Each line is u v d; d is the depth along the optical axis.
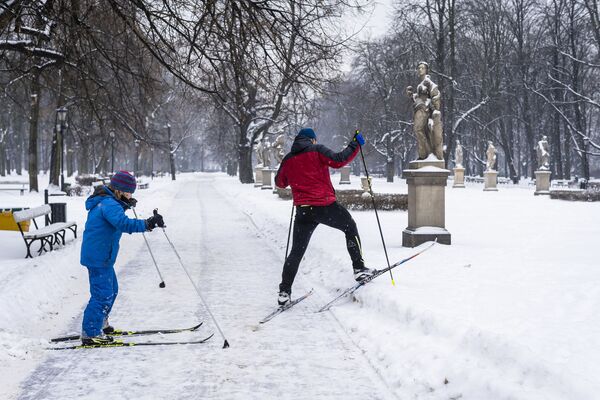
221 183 56.06
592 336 4.66
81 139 28.64
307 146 7.21
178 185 54.12
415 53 53.56
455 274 7.96
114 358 5.33
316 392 4.48
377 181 60.34
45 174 83.06
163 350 5.57
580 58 50.72
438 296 6.45
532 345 4.41
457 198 30.78
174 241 14.20
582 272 7.99
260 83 13.15
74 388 4.57
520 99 60.81
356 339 5.86
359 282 7.34
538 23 51.44
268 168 42.12
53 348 5.60
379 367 5.00
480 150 64.62
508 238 12.48
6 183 47.41
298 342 5.81
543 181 34.03
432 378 4.45
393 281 7.18
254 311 7.12
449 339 4.99
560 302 6.07
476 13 49.53
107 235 5.68
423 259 9.29
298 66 12.92
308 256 10.68
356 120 61.22
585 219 17.50
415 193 11.00
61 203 13.39
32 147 34.00
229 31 12.07
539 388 3.74
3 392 4.48
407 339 5.36
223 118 48.75
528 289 6.82
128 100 17.23
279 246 13.16
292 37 12.85
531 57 54.19
